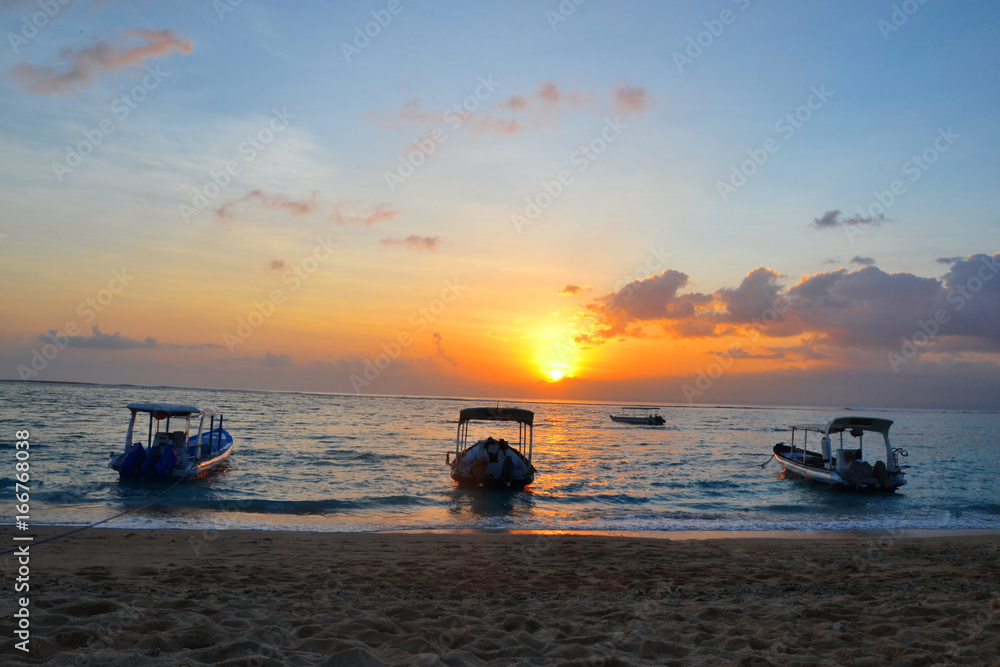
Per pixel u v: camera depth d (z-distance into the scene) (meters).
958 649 5.32
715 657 5.13
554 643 5.38
